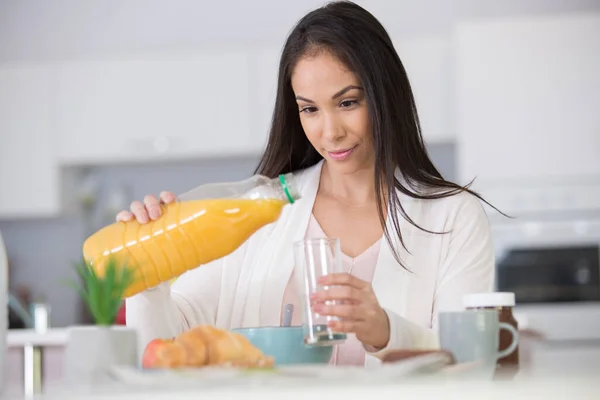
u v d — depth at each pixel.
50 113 5.34
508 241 4.88
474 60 4.91
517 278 4.86
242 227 1.45
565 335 4.64
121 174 5.63
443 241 1.94
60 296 5.59
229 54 5.25
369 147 1.87
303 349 1.35
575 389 0.92
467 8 5.36
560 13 5.28
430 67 5.06
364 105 1.80
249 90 5.22
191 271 1.95
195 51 5.35
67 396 0.94
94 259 1.46
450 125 5.04
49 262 5.62
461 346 1.21
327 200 2.02
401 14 5.41
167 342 1.18
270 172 2.04
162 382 1.01
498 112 4.90
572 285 4.83
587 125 4.85
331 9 1.79
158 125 5.26
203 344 1.17
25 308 5.20
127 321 1.61
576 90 4.86
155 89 5.28
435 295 1.92
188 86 5.26
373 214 1.99
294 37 1.80
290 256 1.95
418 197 1.93
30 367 3.86
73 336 1.13
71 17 5.67
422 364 1.10
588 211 4.83
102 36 5.64
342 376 1.03
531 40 4.89
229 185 1.50
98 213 5.63
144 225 1.46
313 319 1.31
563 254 4.84
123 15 5.64
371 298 1.34
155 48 5.61
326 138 1.80
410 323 1.40
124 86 5.29
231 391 0.91
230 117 5.23
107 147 5.29
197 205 1.45
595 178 4.83
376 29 1.80
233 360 1.16
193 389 0.94
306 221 1.99
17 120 5.35
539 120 4.88
